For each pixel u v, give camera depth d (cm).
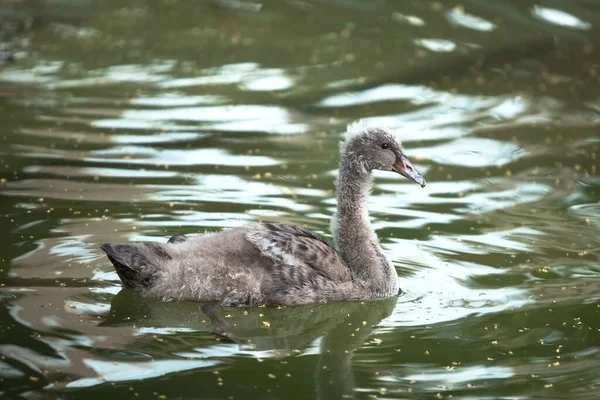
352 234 1273
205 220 1424
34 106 1950
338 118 1953
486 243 1410
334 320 1194
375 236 1286
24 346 1057
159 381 1002
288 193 1559
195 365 1045
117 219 1413
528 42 2459
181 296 1181
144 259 1160
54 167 1623
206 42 2433
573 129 1925
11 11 2605
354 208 1281
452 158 1761
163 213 1445
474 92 2131
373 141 1281
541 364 1078
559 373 1056
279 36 2495
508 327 1169
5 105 1945
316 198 1544
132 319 1146
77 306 1160
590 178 1675
